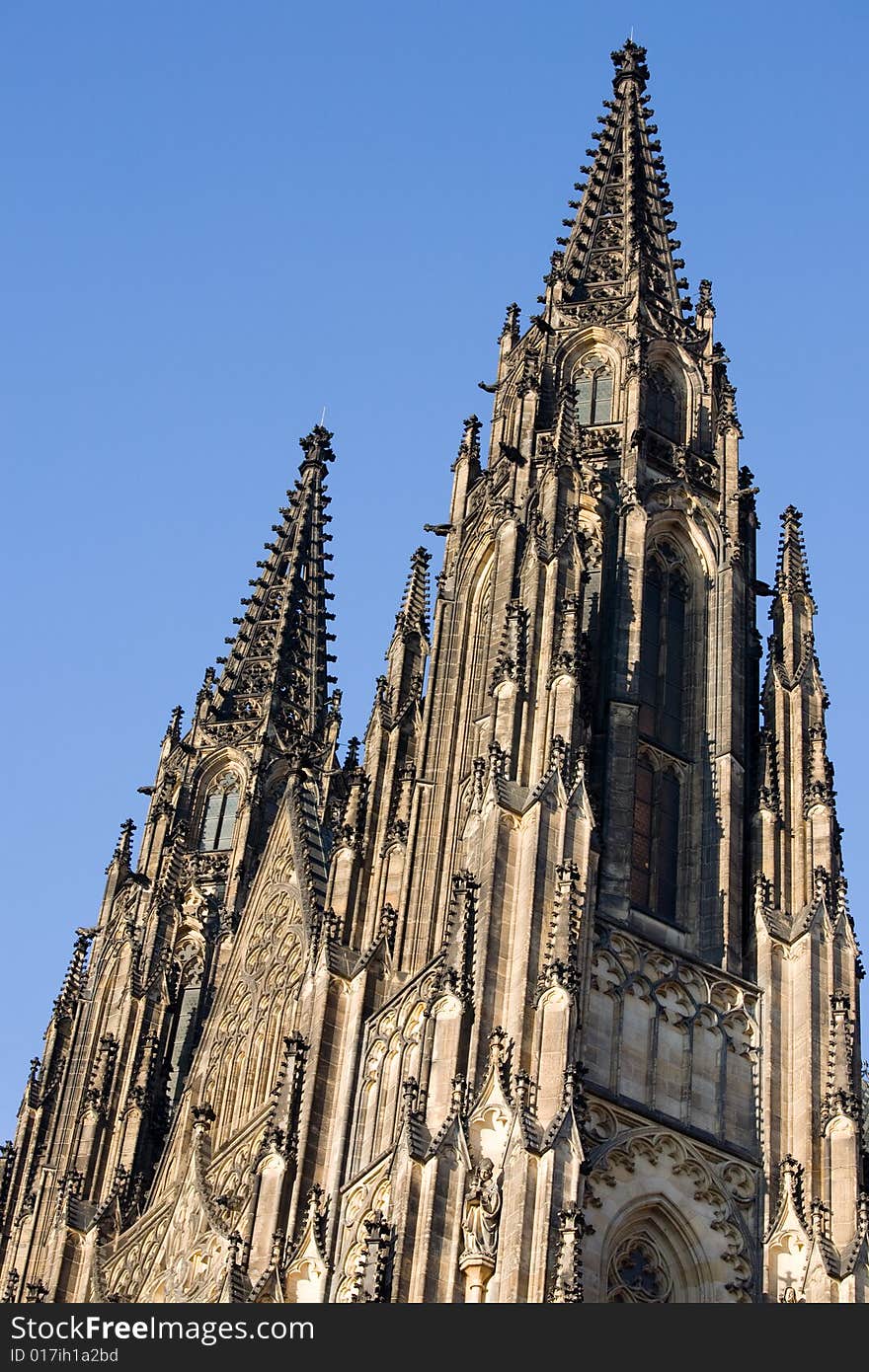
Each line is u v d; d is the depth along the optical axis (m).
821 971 108.69
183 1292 116.19
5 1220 138.75
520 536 118.81
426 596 129.75
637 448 122.69
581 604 114.25
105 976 144.38
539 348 129.25
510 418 129.75
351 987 114.62
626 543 118.69
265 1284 103.75
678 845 113.25
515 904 103.19
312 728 158.50
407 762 122.81
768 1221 102.12
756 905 110.88
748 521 124.81
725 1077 105.44
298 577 166.62
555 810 105.12
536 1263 92.12
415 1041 107.69
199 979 144.88
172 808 153.12
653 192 142.00
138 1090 134.50
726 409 128.50
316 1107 111.06
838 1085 105.31
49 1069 144.00
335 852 120.25
